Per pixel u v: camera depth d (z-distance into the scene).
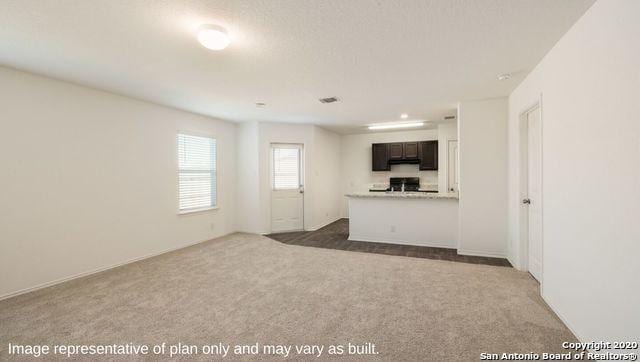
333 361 1.75
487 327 2.13
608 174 1.58
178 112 4.61
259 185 5.74
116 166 3.71
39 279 2.98
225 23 1.96
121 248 3.75
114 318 2.31
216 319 2.29
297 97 3.90
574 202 1.97
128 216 3.85
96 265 3.47
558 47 2.23
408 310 2.41
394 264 3.69
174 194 4.53
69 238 3.23
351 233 5.24
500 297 2.64
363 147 7.54
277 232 5.92
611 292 1.56
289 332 2.09
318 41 2.24
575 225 1.96
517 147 3.39
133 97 3.87
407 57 2.56
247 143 5.83
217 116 5.20
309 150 6.14
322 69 2.86
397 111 4.81
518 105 3.34
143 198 4.05
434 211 4.68
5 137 2.79
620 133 1.48
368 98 3.95
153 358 1.79
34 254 2.95
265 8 1.77
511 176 3.66
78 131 3.33
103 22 1.94
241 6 1.75
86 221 3.39
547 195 2.43
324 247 4.64
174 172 4.54
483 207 3.99
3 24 1.96
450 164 6.00
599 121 1.67
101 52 2.44
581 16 1.87
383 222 5.02
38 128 3.00
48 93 3.08
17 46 2.31
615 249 1.52
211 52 2.44
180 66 2.76
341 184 7.76
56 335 2.07
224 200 5.61
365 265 3.65
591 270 1.76
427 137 6.94
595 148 1.71
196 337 2.03
